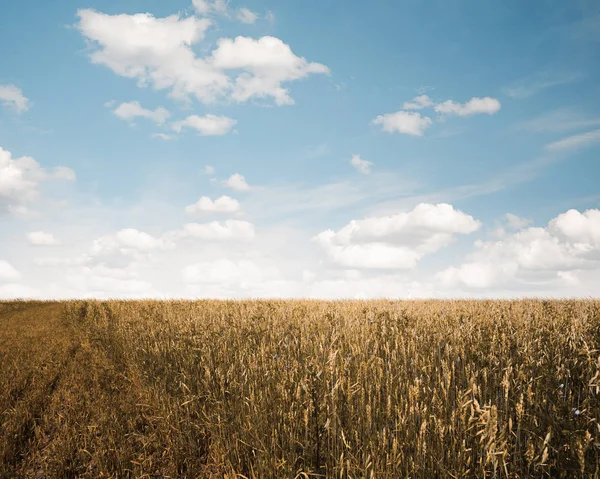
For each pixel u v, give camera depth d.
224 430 5.07
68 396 7.40
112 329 13.97
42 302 30.77
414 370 5.45
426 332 7.51
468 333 6.97
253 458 4.64
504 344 6.02
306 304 14.30
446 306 12.69
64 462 5.05
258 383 5.74
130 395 7.11
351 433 4.50
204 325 9.32
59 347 12.29
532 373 4.82
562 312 8.93
